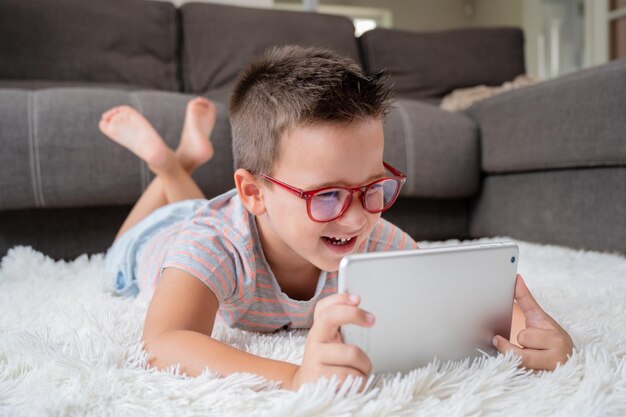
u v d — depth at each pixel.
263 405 0.50
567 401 0.51
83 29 2.20
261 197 0.68
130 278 1.11
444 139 1.83
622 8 3.83
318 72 0.63
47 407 0.50
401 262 0.53
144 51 2.31
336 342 0.52
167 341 0.60
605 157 1.42
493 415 0.48
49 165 1.42
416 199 1.93
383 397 0.49
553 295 1.01
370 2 6.19
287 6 4.74
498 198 1.88
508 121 1.76
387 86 0.66
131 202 1.52
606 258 1.39
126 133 1.30
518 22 5.53
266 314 0.80
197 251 0.69
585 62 4.25
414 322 0.55
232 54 2.38
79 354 0.63
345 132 0.59
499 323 0.62
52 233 1.54
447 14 6.41
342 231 0.62
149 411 0.50
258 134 0.66
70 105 1.45
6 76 2.09
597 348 0.63
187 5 2.44
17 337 0.67
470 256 0.57
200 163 1.44
